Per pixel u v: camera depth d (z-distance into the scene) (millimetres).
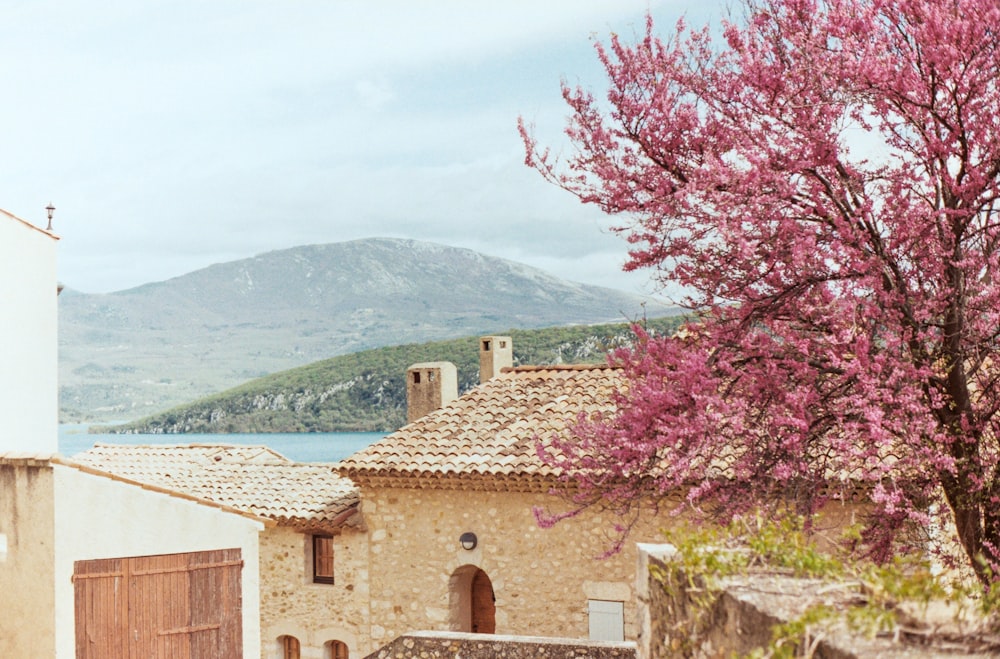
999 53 9125
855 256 9414
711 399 9289
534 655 11617
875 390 8977
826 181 9766
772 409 9594
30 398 23531
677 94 10539
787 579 5418
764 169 9406
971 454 9492
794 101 9898
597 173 10367
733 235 9164
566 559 18281
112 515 15062
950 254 9562
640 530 17766
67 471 14922
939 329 9789
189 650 15352
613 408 19438
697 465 10078
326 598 20484
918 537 10484
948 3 9375
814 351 9906
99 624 14867
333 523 20016
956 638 4191
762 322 9977
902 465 9617
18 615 14922
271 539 21078
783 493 9914
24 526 15008
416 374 25719
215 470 23875
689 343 10375
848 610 4488
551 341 128750
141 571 15156
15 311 23219
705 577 5391
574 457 10992
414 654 12070
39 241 23906
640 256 10281
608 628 17906
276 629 20859
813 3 10203
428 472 18766
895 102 9727
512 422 19906
